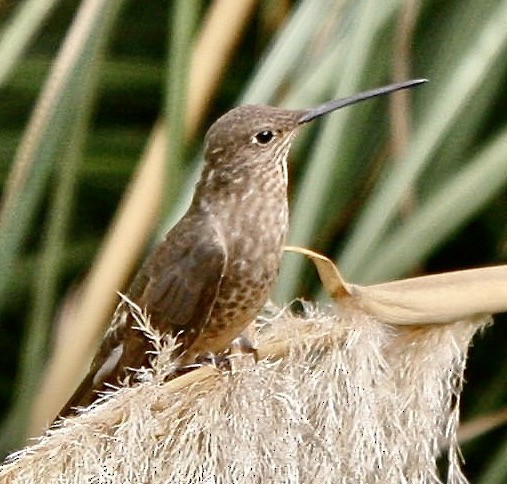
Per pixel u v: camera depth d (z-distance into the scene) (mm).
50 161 4027
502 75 4094
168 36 4172
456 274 3998
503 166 4070
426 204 4070
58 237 4051
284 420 3982
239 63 4168
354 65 4066
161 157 4098
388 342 3998
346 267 4062
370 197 4082
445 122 4066
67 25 4164
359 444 3984
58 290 4168
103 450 3973
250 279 4074
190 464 3977
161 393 3979
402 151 4078
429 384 3996
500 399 4148
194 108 4105
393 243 4066
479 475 4152
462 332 3998
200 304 4070
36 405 4082
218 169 4086
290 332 3996
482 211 4141
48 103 4027
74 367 4086
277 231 4078
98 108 4164
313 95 4082
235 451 3979
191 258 4074
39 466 3969
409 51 4102
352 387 3988
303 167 4113
